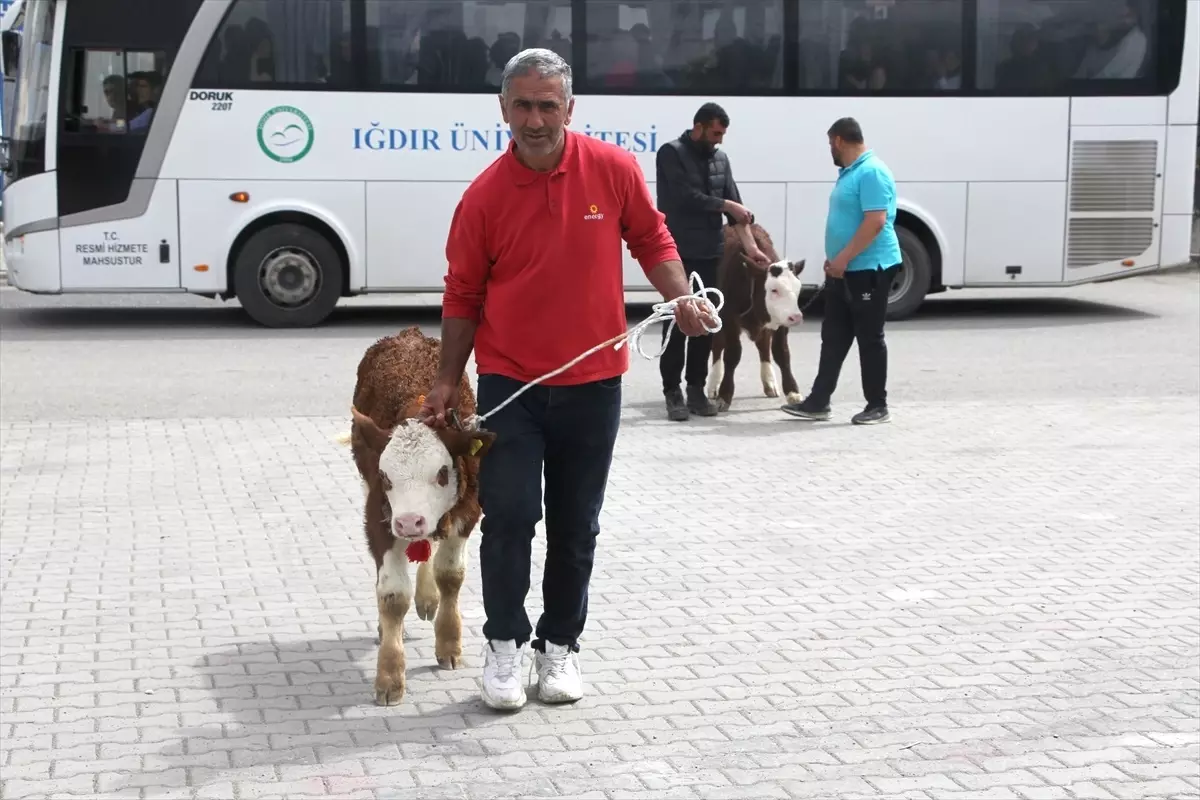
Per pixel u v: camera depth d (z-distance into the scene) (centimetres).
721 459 995
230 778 477
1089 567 735
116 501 864
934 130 1723
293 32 1623
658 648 611
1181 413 1172
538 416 518
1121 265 1766
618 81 1681
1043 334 1656
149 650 604
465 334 523
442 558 577
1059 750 505
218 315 1816
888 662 594
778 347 1224
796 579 712
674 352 1132
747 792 470
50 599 673
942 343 1580
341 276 1678
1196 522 826
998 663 593
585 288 508
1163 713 539
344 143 1645
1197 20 1734
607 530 805
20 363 1398
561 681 545
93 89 1599
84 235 1614
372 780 476
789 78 1700
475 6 1650
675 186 1095
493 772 484
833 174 1719
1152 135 1745
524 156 496
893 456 1005
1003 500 878
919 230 1756
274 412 1162
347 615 655
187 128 1614
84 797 462
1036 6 1717
